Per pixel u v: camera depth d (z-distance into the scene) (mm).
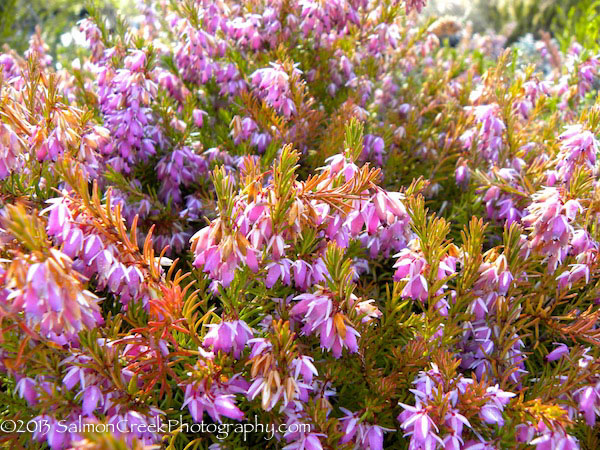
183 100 243
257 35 238
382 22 252
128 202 186
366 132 223
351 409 144
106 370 114
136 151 203
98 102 233
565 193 143
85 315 99
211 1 228
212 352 121
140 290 121
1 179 136
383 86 277
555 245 145
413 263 134
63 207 111
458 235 209
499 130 200
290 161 109
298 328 138
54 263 92
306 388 116
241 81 237
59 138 139
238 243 109
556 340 168
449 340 141
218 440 134
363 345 133
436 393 122
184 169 208
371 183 120
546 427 117
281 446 134
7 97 136
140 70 188
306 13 230
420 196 134
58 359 115
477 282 146
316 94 265
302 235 127
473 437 125
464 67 363
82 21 244
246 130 199
